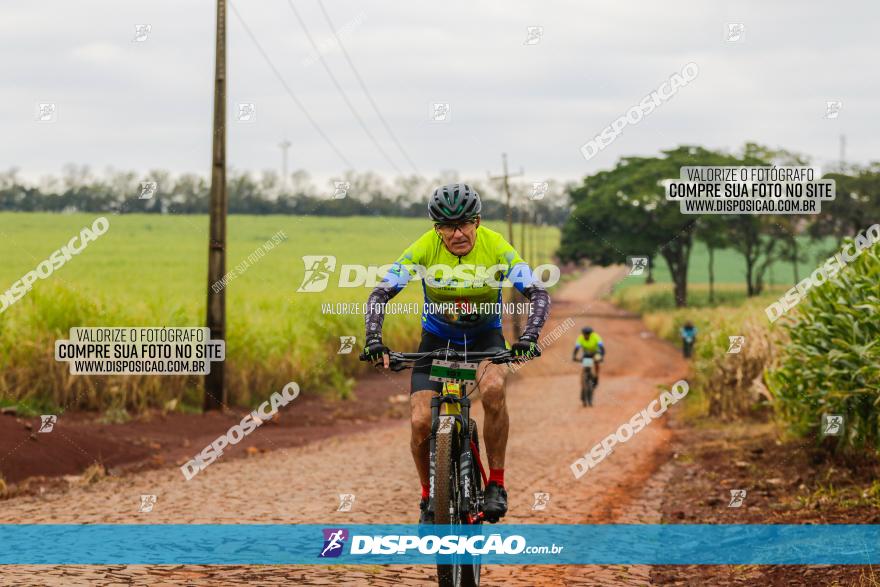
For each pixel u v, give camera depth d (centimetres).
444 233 520
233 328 1722
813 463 976
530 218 6506
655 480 995
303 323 2091
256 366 1755
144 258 2872
